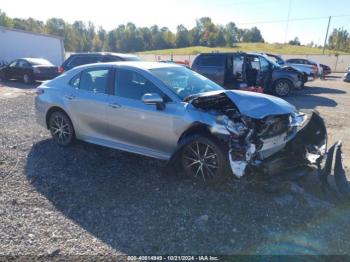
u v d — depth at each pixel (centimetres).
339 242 310
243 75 1151
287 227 333
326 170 394
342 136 682
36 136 647
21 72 1823
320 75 2353
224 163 393
